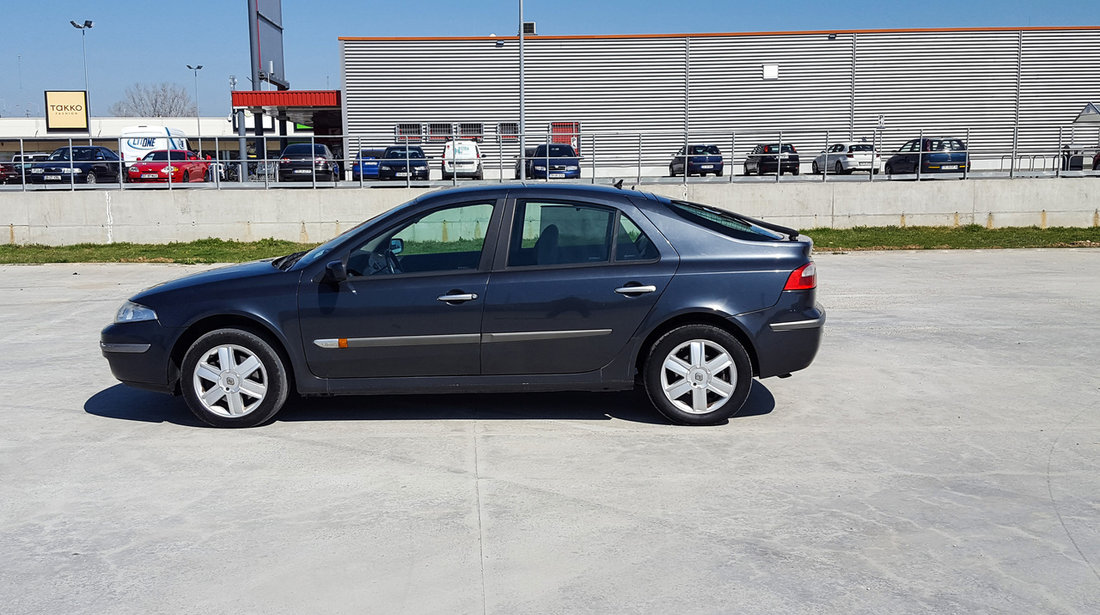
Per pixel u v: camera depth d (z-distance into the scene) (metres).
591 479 4.66
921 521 4.08
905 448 5.19
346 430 5.60
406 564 3.65
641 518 4.12
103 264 18.61
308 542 3.87
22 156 25.17
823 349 8.23
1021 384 6.80
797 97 40.34
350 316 5.50
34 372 7.42
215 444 5.32
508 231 5.58
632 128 40.41
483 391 5.64
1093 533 3.94
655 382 5.59
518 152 35.44
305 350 5.55
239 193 25.23
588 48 39.84
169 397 6.50
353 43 39.31
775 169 33.94
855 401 6.31
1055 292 12.18
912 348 8.26
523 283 5.50
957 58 39.94
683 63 40.09
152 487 4.58
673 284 5.50
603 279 5.51
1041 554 3.72
